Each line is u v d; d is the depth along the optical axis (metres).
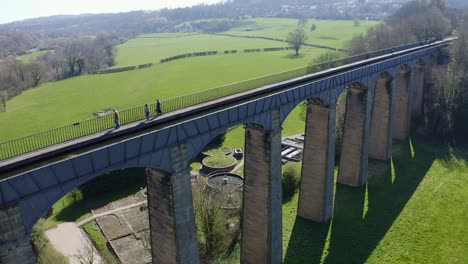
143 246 34.84
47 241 35.38
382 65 43.53
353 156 44.53
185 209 23.66
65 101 83.44
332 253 34.31
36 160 19.34
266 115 28.56
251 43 165.88
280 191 30.78
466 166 50.34
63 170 18.28
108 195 47.59
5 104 82.31
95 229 39.84
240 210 37.41
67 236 38.84
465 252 34.28
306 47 144.25
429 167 50.06
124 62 136.50
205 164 54.12
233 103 28.62
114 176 48.44
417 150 55.00
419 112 62.66
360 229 37.59
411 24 89.50
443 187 45.09
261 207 30.47
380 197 43.22
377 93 49.78
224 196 41.53
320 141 36.22
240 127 72.75
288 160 53.44
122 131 22.52
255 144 29.80
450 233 36.94
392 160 52.00
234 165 54.75
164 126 23.98
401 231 37.25
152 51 160.50
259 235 31.27
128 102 79.88
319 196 37.72
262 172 29.80
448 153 54.09
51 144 20.92
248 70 108.44
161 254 24.78
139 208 43.97
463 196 43.19
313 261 33.41
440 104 59.47
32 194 17.39
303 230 37.53
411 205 41.53
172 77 103.62
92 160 19.25
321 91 33.59
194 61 127.81
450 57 63.78
